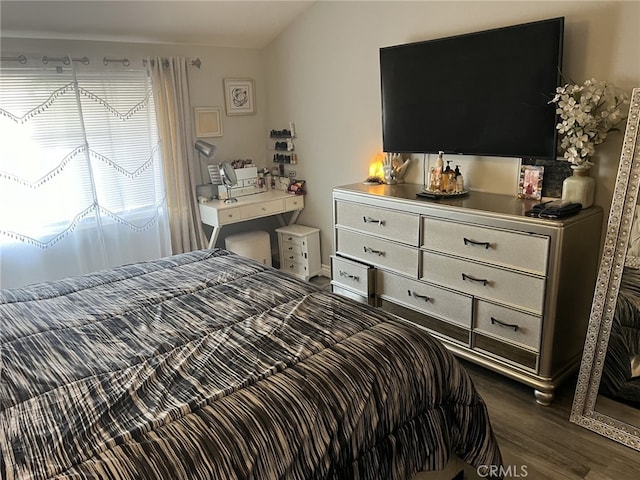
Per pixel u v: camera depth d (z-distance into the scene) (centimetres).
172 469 113
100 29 333
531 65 246
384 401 149
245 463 120
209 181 423
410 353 163
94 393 141
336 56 367
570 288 230
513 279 236
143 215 383
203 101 409
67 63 330
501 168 282
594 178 241
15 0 281
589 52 235
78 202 349
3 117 312
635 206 203
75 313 198
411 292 293
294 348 162
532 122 251
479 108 273
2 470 112
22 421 129
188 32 369
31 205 330
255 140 451
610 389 214
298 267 430
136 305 204
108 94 351
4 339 177
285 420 130
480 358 261
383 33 329
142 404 136
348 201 320
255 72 437
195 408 133
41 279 344
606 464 200
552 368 236
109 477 110
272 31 404
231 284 225
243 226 454
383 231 301
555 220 216
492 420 228
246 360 156
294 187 428
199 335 176
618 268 209
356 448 141
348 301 204
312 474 130
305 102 406
